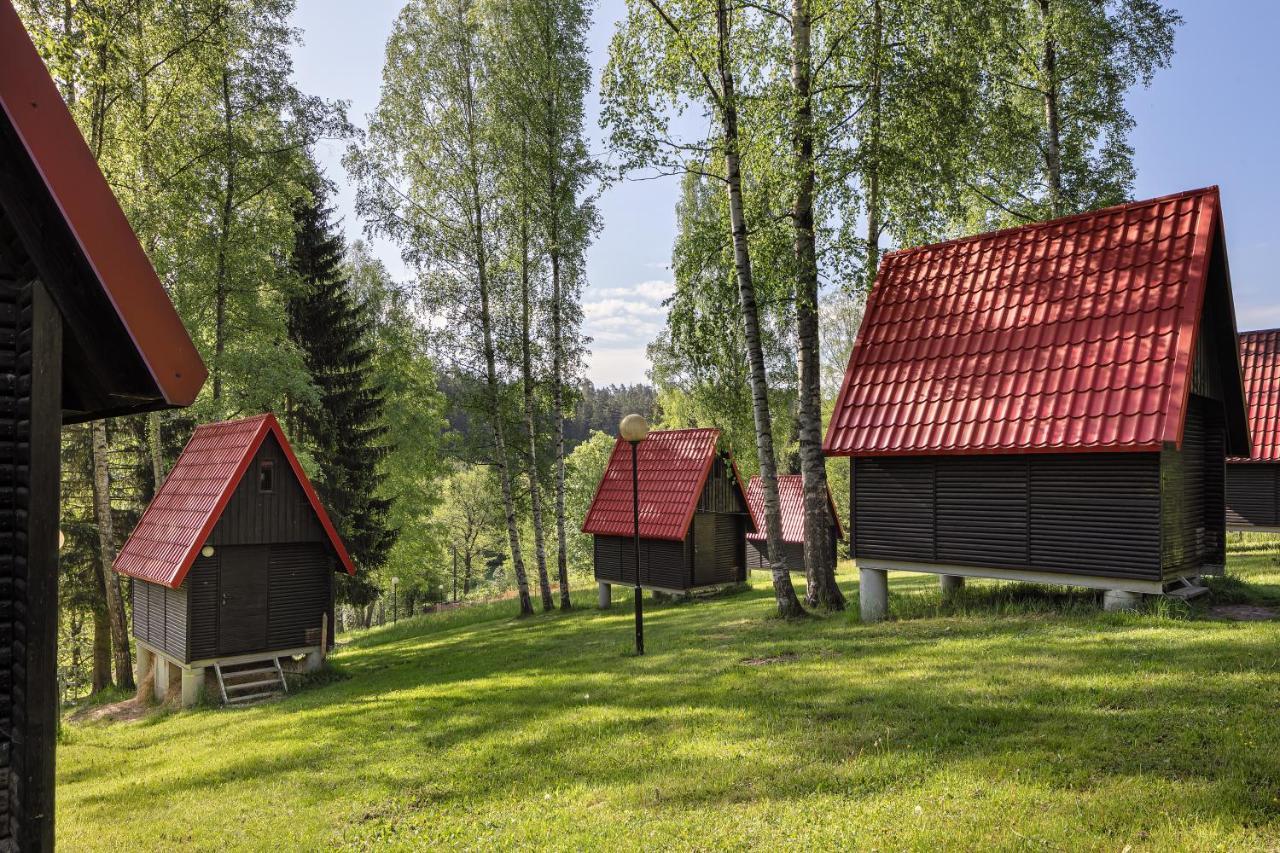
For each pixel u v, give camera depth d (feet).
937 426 36.42
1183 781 15.80
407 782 23.45
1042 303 36.45
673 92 43.24
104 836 22.62
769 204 44.34
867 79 42.68
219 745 35.96
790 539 103.55
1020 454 34.86
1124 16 56.85
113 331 10.08
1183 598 31.81
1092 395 32.45
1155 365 31.42
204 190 65.31
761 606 54.75
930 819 15.49
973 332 37.96
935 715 21.67
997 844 14.12
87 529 79.97
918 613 38.50
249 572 54.70
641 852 15.99
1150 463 31.48
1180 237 33.73
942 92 41.52
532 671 40.14
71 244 9.50
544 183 72.69
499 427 78.33
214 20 63.00
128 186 62.13
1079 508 33.27
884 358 40.47
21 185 9.48
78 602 81.51
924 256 42.55
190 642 52.42
